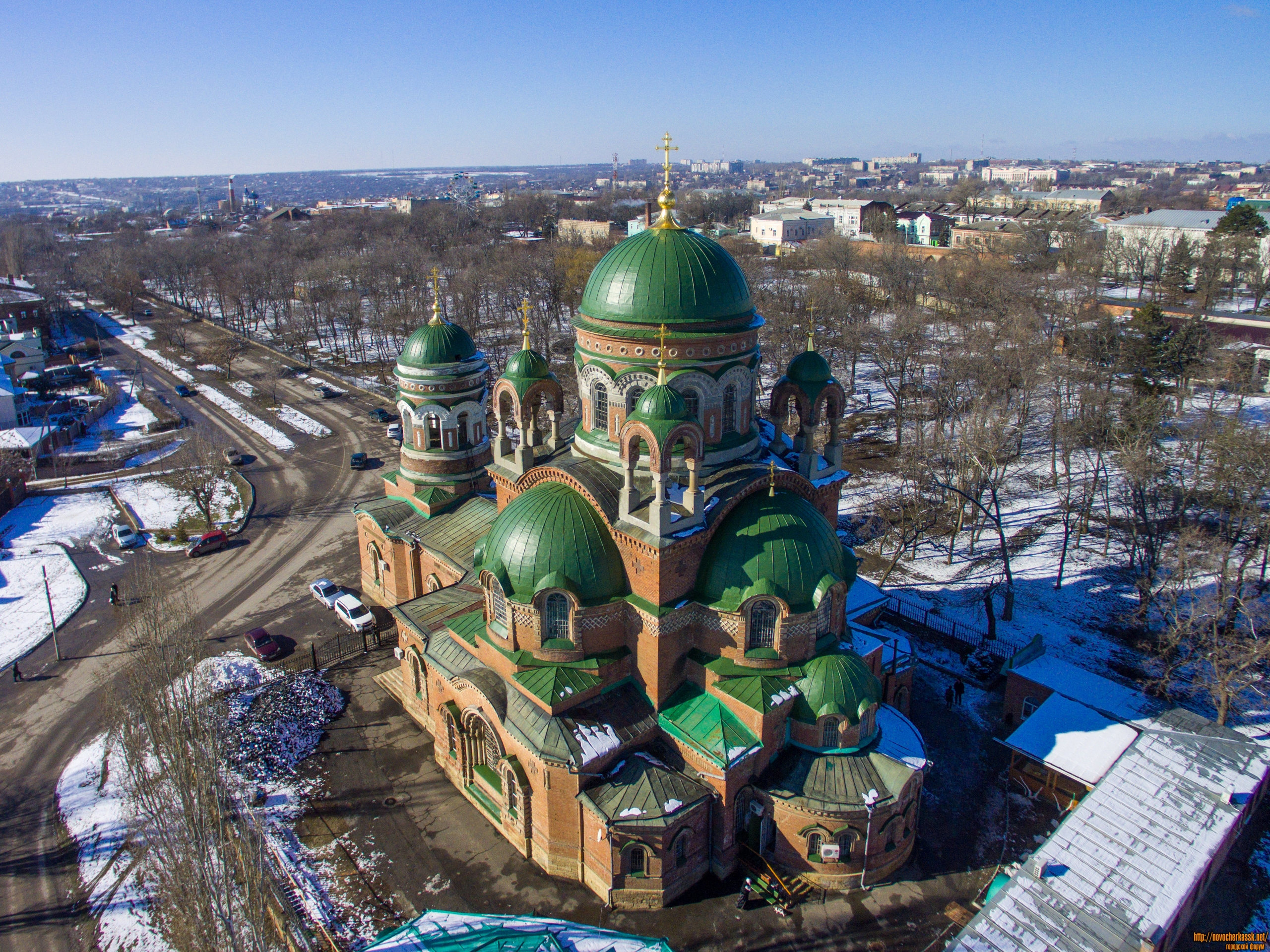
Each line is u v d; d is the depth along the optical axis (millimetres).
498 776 43125
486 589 42469
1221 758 42219
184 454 95562
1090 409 84938
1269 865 39938
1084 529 72875
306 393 128750
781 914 37344
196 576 71125
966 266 149375
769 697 38781
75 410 118062
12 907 38781
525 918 32344
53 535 79438
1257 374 101500
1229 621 56438
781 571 39531
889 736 40531
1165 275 147500
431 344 61688
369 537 65250
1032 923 33594
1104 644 57750
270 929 35531
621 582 41031
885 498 81812
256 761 47438
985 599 58344
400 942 31109
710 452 44125
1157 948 32688
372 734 50062
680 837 37625
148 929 37188
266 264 195875
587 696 40469
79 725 51969
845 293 135375
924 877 39219
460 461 63500
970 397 94875
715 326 42562
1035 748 43656
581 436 46875
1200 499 69500
